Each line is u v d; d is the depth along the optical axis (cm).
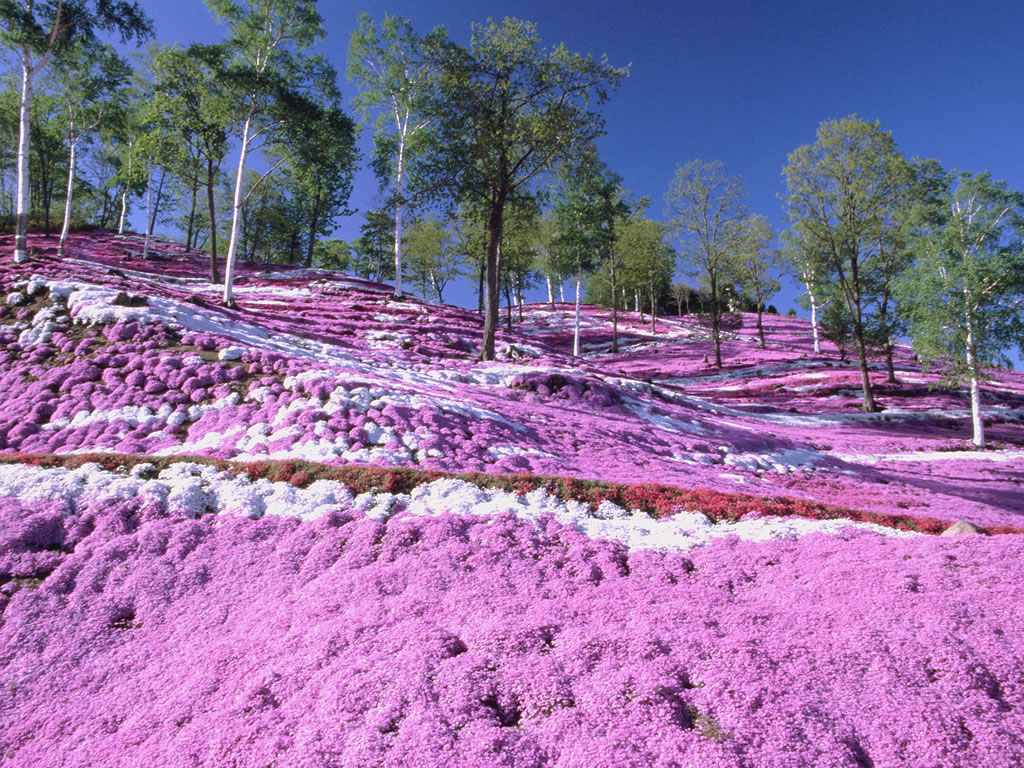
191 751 747
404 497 1492
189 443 1891
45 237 6994
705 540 1373
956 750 655
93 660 992
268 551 1277
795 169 4944
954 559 1127
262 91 4297
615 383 3862
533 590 1128
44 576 1180
